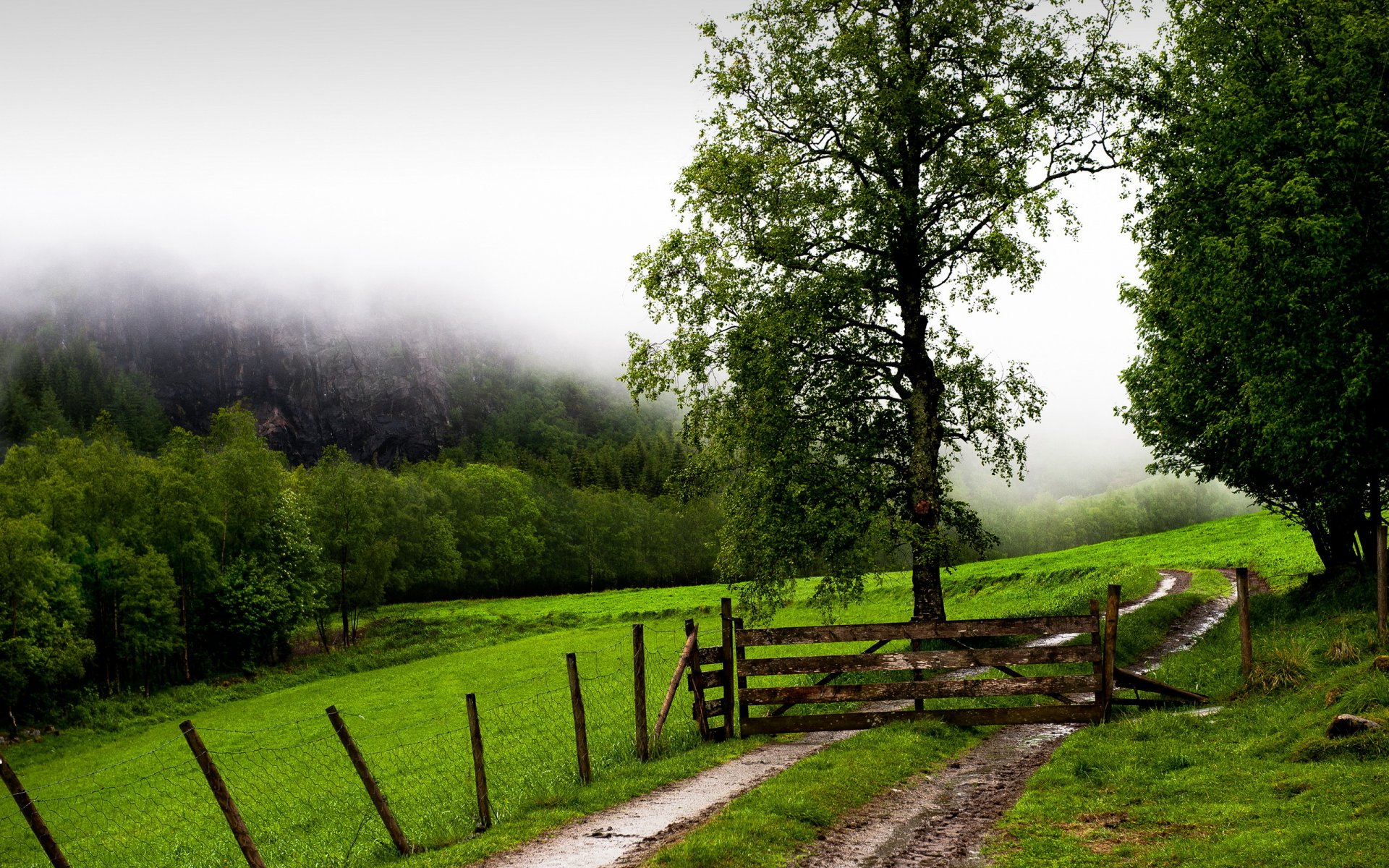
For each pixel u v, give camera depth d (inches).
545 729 1147.9
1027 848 413.7
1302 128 846.5
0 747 2097.7
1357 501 1051.9
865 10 1107.3
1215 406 1109.7
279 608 3117.6
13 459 3115.2
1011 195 989.2
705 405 1162.0
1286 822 389.4
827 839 451.2
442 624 3873.0
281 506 3437.5
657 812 520.1
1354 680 555.2
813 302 1053.8
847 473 1101.1
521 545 6038.4
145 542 2945.4
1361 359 777.6
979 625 721.0
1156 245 1097.4
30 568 2317.9
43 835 387.5
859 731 739.4
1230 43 962.1
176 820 1043.9
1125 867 373.1
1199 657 1068.5
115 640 2714.1
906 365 1141.1
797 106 1109.1
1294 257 802.8
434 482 6328.7
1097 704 704.4
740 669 751.7
